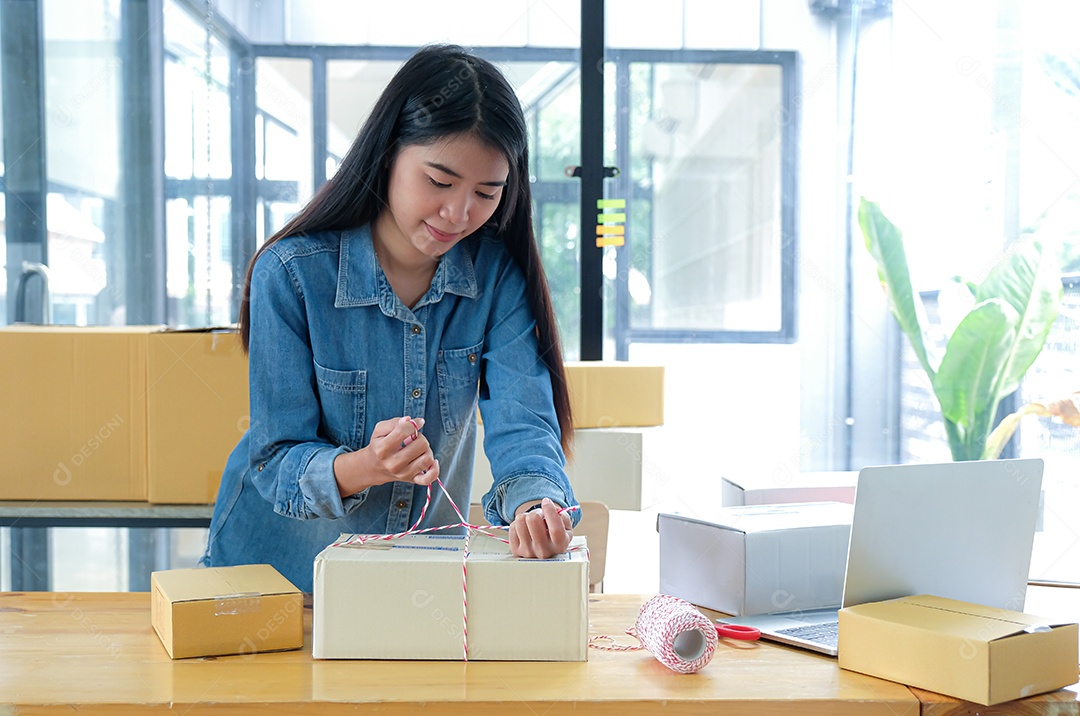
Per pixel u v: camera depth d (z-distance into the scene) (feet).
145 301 9.39
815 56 10.39
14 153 9.09
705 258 10.44
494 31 9.53
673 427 10.52
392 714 2.78
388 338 4.01
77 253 9.26
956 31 10.47
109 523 6.42
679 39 10.22
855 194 10.56
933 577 3.52
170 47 9.31
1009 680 2.85
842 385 10.71
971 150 10.52
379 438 3.40
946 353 10.14
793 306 10.57
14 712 2.74
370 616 3.16
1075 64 10.23
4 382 6.26
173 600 3.16
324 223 3.93
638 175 10.30
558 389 4.25
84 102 9.22
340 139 9.59
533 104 9.53
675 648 3.15
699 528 4.00
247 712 2.76
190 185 9.43
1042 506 10.07
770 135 10.44
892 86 10.52
